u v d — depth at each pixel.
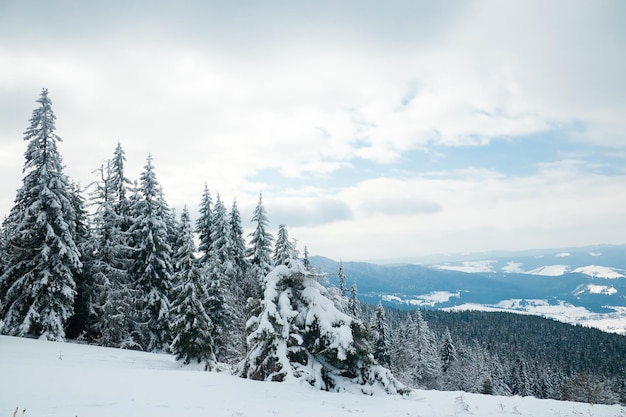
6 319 25.83
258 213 40.56
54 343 24.34
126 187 34.06
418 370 62.09
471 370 68.81
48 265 26.64
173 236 38.62
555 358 124.69
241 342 32.00
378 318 51.47
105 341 28.78
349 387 16.36
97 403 9.48
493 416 11.34
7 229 26.61
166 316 30.31
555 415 11.58
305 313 17.83
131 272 32.81
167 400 10.59
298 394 13.79
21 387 10.32
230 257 38.69
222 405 10.79
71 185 33.97
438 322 149.50
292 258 18.77
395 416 10.94
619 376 103.94
